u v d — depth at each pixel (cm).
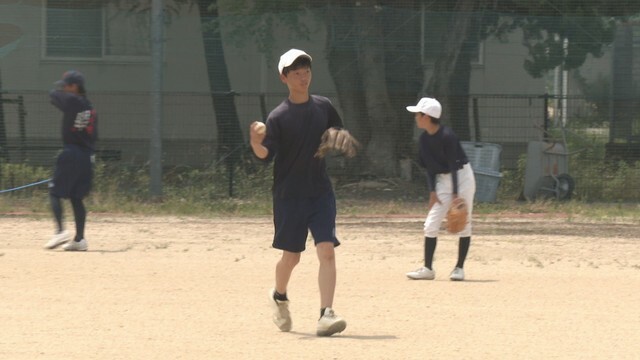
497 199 7450
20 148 7444
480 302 3706
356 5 7744
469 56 7619
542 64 7612
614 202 7406
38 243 5194
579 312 3528
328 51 7575
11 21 7519
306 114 3012
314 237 3081
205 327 3222
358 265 4606
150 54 7544
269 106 7850
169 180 7481
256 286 3988
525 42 7575
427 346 2977
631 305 3669
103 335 3088
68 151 4872
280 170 3072
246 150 7562
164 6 7525
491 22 7550
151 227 5956
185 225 6075
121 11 7775
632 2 7781
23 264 4453
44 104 7688
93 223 6100
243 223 6216
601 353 2919
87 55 7731
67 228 5853
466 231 4184
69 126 4869
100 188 6975
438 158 4184
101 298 3688
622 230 6031
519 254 5019
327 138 2973
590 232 5925
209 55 7644
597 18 7462
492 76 7944
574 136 7569
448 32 7562
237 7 7700
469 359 2825
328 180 3112
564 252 5106
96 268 4372
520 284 4109
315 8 7700
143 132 7931
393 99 7744
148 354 2845
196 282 4059
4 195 7050
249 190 7306
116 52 7806
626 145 7525
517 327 3266
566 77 7588
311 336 3106
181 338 3053
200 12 8169
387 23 7538
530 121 7975
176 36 7625
